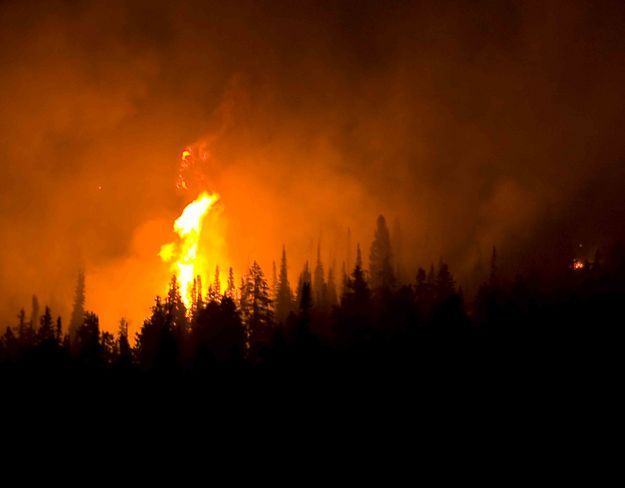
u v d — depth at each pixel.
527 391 84.06
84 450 78.56
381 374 86.81
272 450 77.50
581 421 78.88
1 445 79.00
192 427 80.62
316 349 87.81
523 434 77.62
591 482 70.38
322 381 85.31
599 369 87.50
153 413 82.44
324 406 82.56
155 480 75.12
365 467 74.75
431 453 75.88
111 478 75.38
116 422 81.88
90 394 85.75
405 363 88.12
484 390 84.31
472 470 73.31
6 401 84.38
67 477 75.38
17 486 74.25
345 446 77.50
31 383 86.06
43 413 82.94
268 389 84.81
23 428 81.19
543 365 88.69
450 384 84.94
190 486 74.25
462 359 87.50
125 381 87.94
